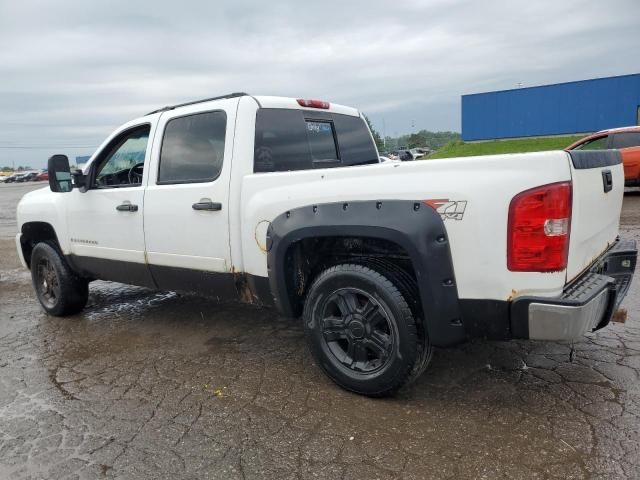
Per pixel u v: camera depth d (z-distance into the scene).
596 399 3.09
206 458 2.73
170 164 4.18
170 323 5.03
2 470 2.71
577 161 2.70
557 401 3.10
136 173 4.58
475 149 34.72
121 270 4.66
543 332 2.63
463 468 2.53
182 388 3.57
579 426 2.82
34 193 5.66
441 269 2.80
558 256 2.60
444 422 2.95
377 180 3.02
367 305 3.17
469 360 3.74
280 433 2.93
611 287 2.89
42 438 3.00
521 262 2.63
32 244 5.75
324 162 4.41
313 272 3.57
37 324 5.29
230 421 3.09
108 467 2.69
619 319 3.32
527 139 34.84
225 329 4.75
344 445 2.77
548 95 33.75
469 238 2.73
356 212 3.02
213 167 3.87
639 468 2.45
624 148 12.78
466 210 2.72
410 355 3.01
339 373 3.32
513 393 3.23
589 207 2.94
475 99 36.25
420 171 2.89
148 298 6.04
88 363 4.13
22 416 3.29
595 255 3.27
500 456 2.60
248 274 3.69
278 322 4.87
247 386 3.54
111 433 3.02
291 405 3.24
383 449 2.72
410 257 2.85
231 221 3.69
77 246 4.98
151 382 3.70
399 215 2.88
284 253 3.33
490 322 2.77
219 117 3.85
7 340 4.82
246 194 3.62
